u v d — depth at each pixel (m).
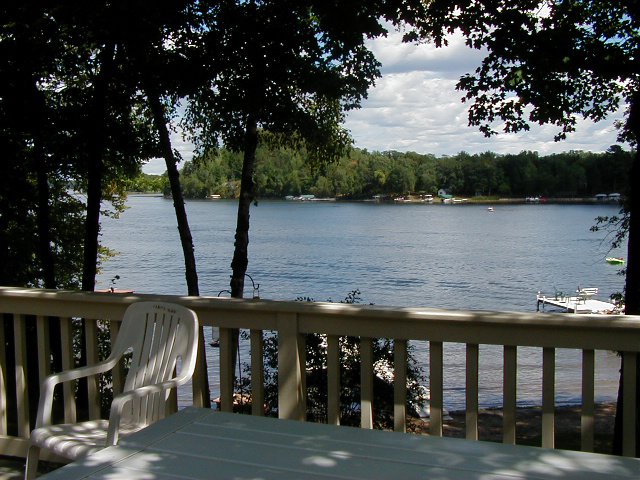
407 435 1.71
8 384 6.79
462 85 6.03
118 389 2.85
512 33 5.47
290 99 6.27
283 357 2.61
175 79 5.70
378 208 91.19
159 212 104.50
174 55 5.76
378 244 56.72
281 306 2.56
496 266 44.47
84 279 7.12
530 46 5.48
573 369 15.22
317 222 77.31
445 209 91.19
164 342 2.59
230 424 1.81
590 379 2.23
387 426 5.67
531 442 7.47
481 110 6.05
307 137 6.92
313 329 2.57
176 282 32.88
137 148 6.88
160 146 7.05
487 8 5.53
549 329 2.24
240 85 5.84
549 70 5.43
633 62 5.32
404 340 2.45
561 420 8.93
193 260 7.27
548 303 29.62
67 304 2.97
